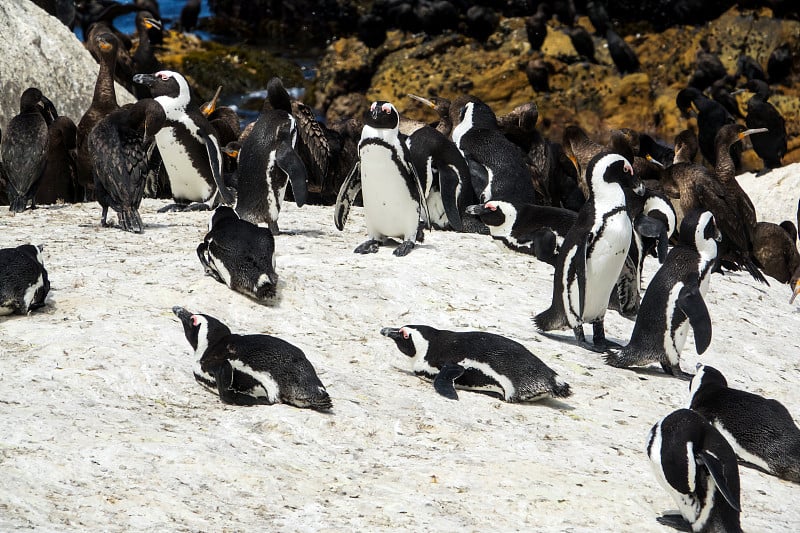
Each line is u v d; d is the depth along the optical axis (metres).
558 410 13.00
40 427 10.35
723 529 9.38
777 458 11.70
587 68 48.69
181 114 21.31
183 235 19.78
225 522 9.01
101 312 14.44
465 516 9.55
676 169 25.59
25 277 14.17
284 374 11.71
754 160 41.94
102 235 19.62
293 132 19.03
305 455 10.70
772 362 16.95
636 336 15.05
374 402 12.32
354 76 52.09
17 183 22.83
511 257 19.89
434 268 18.16
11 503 8.80
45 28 30.06
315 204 26.83
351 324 15.41
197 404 11.80
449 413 12.28
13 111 28.47
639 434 12.53
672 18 50.53
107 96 25.03
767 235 27.36
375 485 10.09
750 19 48.78
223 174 24.59
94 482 9.42
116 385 12.00
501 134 24.02
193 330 12.23
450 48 51.34
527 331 16.12
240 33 60.75
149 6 54.28
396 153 18.08
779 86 46.59
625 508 10.11
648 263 22.06
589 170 15.27
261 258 15.40
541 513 9.80
